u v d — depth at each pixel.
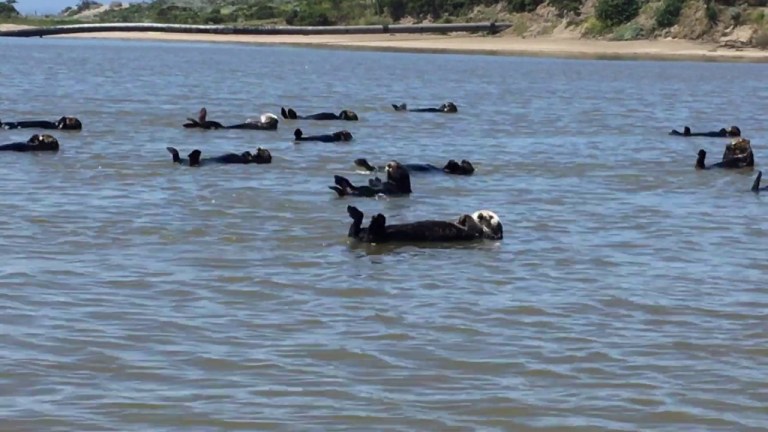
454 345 14.80
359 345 14.66
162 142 35.22
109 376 13.29
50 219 22.23
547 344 14.95
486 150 35.75
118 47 117.00
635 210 25.22
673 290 17.95
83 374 13.33
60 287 17.09
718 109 54.94
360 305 16.56
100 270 18.23
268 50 114.88
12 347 14.16
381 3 142.75
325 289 17.41
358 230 20.84
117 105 48.53
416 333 15.27
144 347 14.36
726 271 19.39
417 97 59.06
